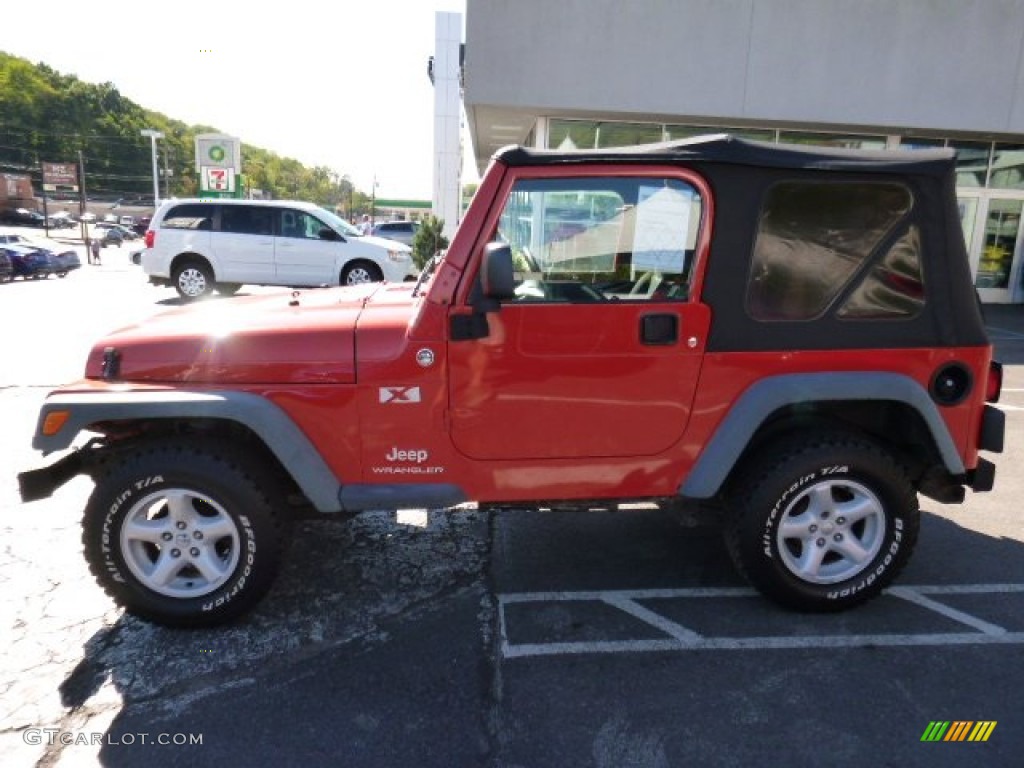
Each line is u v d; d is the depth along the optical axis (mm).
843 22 13438
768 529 3162
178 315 3475
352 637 3105
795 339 3084
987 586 3580
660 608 3355
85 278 22453
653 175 2967
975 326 3168
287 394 2986
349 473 3080
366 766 2361
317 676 2832
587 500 3221
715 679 2820
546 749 2439
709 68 13469
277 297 3912
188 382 3021
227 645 3041
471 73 13234
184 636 3105
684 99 13562
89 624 3189
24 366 8250
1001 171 15820
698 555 3910
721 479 3109
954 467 3225
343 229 14094
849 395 3074
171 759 2385
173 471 2949
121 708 2641
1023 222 16188
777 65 13531
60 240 50562
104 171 101500
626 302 2998
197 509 3166
